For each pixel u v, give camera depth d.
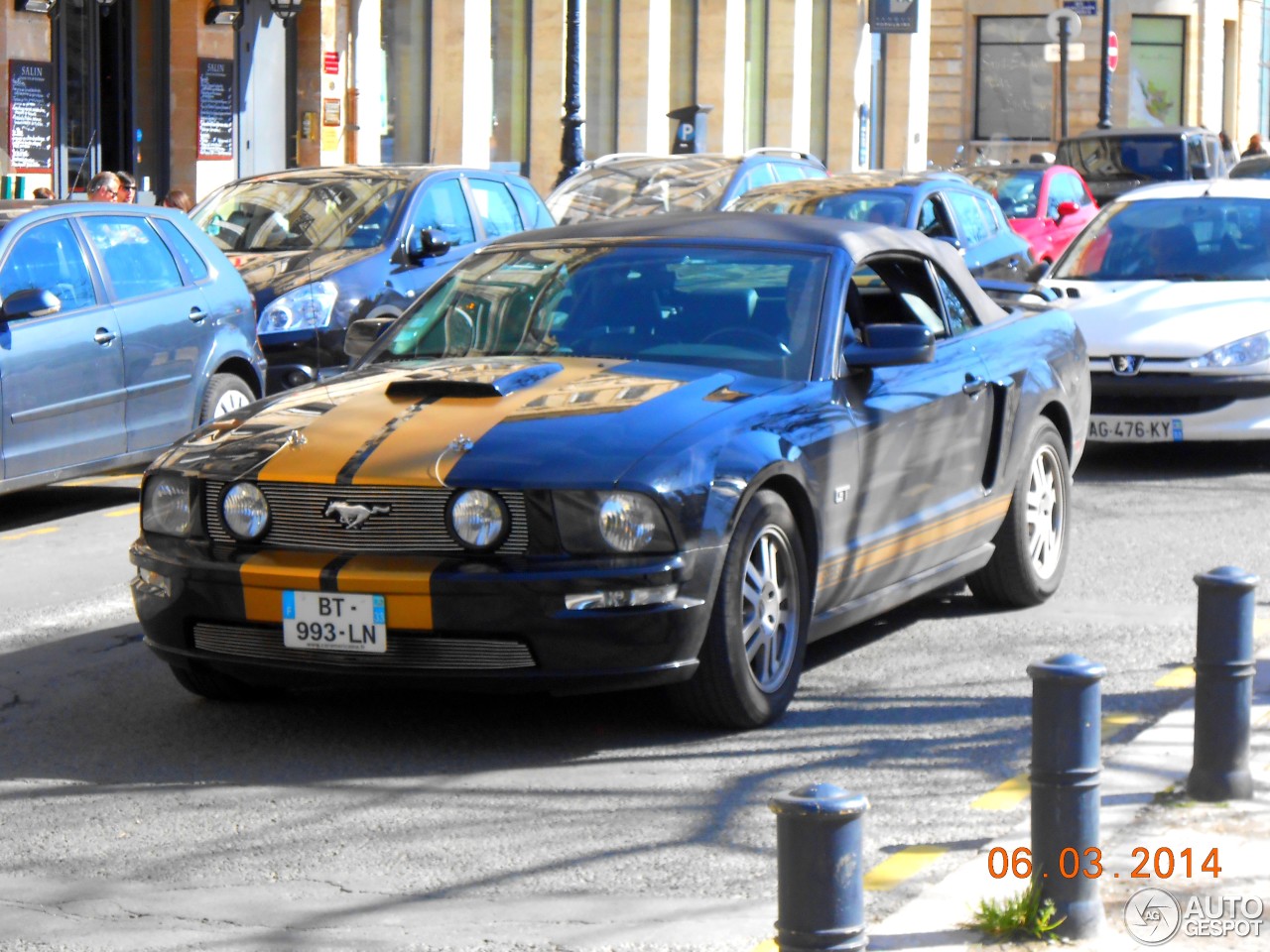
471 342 10.41
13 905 7.12
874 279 10.93
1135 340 17.53
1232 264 19.16
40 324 14.74
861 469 9.89
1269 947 6.30
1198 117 81.44
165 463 9.22
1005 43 80.62
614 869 7.44
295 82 34.38
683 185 25.44
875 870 7.32
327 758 8.97
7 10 27.28
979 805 8.14
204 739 9.30
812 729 9.35
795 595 9.43
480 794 8.40
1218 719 7.79
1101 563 13.68
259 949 6.66
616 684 8.63
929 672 10.52
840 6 55.09
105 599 12.72
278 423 9.29
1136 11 79.94
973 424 11.13
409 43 37.66
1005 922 6.41
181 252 16.52
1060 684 6.38
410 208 19.78
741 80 49.56
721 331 10.04
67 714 9.80
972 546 11.36
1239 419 17.39
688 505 8.65
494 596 8.45
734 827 7.93
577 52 30.64
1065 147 45.44
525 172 42.09
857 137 56.16
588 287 10.48
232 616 8.87
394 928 6.84
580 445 8.71
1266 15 90.62
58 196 28.73
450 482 8.55
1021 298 18.67
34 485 14.76
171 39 31.06
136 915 7.01
